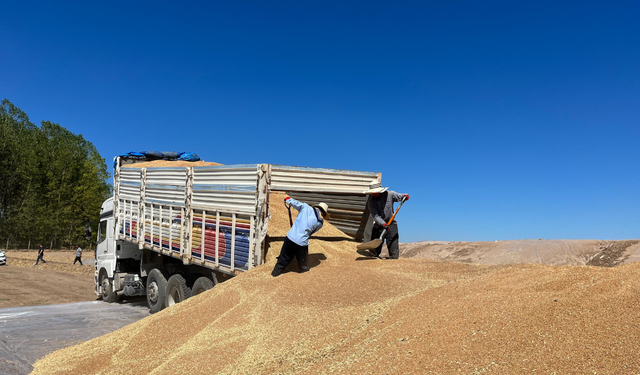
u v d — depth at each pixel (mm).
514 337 2812
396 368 2834
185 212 7539
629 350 2326
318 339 3781
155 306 8914
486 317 3213
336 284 5141
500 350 2705
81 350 5109
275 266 5695
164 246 8305
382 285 5027
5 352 6094
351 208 7906
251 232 5949
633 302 2770
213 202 6840
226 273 6496
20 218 42125
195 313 5121
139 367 4188
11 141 45438
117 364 4379
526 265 4668
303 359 3473
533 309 3125
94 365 4500
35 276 18656
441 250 12297
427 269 5797
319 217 5840
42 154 46875
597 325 2664
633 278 3145
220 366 3695
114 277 10969
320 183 6816
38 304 11742
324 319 4191
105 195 50812
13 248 42656
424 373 2676
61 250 44469
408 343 3164
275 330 4180
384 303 4281
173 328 4891
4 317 9086
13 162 45156
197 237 7234
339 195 8062
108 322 8477
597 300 2959
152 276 9133
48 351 6133
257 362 3596
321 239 7484
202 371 3672
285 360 3527
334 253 6715
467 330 3088
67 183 47219
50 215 44531
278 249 6418
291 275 5551
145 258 9492
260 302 4918
